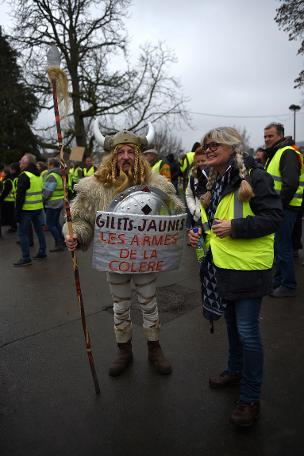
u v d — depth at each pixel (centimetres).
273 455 194
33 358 296
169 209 266
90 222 258
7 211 947
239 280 205
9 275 541
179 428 215
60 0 1593
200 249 238
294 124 2183
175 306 395
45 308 405
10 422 222
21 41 1611
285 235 392
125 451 199
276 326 338
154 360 275
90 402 239
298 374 263
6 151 2530
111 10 1669
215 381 250
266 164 407
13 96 1930
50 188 656
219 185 218
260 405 231
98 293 449
